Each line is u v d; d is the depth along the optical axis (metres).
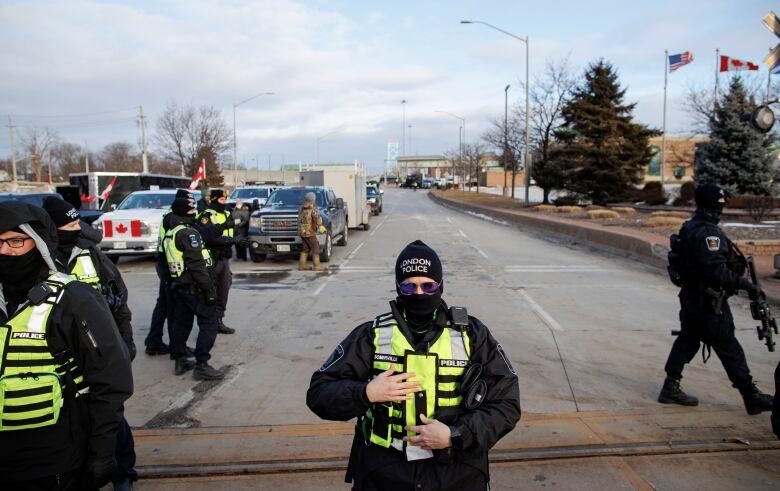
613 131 30.61
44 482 2.28
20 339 2.19
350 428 4.48
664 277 11.79
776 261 10.34
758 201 20.11
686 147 51.72
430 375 2.17
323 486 3.64
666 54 37.88
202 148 40.84
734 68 27.44
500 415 2.17
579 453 4.00
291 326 7.79
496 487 3.61
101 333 2.32
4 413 2.18
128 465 3.52
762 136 25.33
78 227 3.78
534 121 36.00
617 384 5.46
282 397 5.21
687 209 26.27
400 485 2.16
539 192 61.88
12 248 2.28
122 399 2.38
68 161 83.69
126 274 12.49
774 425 3.57
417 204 49.12
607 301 9.33
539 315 8.30
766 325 4.54
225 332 7.39
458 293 9.97
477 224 27.11
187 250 5.42
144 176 24.09
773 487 3.63
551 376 5.68
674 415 4.71
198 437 4.32
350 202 22.00
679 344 4.86
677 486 3.64
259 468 3.81
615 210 25.36
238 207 9.44
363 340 2.31
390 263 13.99
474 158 73.88
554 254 15.52
